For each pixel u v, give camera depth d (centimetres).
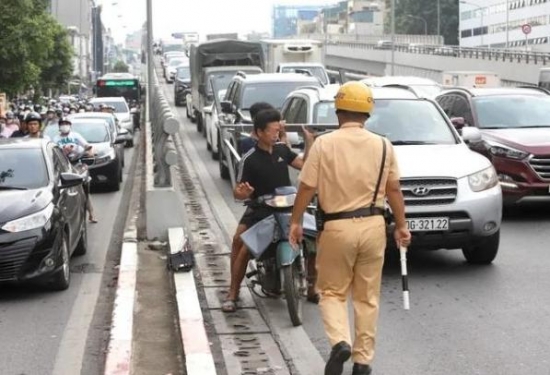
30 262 978
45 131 2077
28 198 1023
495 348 769
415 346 780
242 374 712
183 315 834
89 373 737
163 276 1069
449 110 1734
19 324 892
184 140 3198
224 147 1653
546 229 1373
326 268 665
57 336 848
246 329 842
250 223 867
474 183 1043
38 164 1109
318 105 1364
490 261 1108
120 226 1534
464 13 14662
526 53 6538
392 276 1059
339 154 654
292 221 680
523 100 1658
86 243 1297
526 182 1444
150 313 905
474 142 1384
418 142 1158
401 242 677
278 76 2188
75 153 1644
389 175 663
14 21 3362
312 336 816
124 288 958
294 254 827
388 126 1184
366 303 670
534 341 788
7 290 1045
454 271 1078
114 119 2622
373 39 11938
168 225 1263
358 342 668
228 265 1117
